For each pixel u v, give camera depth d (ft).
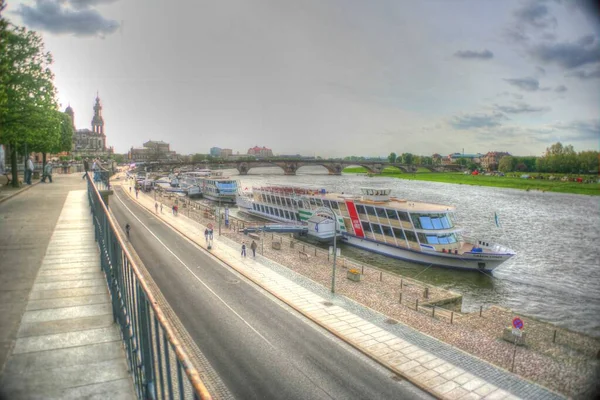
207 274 143.95
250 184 646.74
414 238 190.90
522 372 81.00
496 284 169.37
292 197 275.80
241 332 95.76
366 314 110.32
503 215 358.02
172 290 124.16
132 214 281.74
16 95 124.98
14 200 110.63
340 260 174.70
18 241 63.77
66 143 357.82
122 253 34.65
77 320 37.04
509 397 72.02
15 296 41.86
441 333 99.50
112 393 27.32
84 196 121.29
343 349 89.40
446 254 181.57
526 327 106.63
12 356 30.78
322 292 128.36
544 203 449.89
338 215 232.94
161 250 178.50
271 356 84.53
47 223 78.18
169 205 337.11
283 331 97.45
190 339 90.68
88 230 72.28
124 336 32.91
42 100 133.80
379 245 208.85
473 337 97.96
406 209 192.85
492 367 82.74
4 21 62.59
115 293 36.83
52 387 27.43
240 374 76.95
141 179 529.04
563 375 80.28
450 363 83.87
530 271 190.49
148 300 24.12
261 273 147.43
